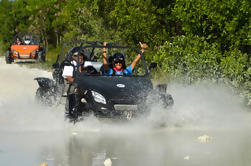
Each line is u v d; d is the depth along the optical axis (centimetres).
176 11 3559
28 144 1859
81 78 2436
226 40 3384
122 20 4394
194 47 3316
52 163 1536
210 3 3219
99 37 5381
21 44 8162
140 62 4169
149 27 4303
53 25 13350
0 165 1512
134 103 2247
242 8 3064
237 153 1683
